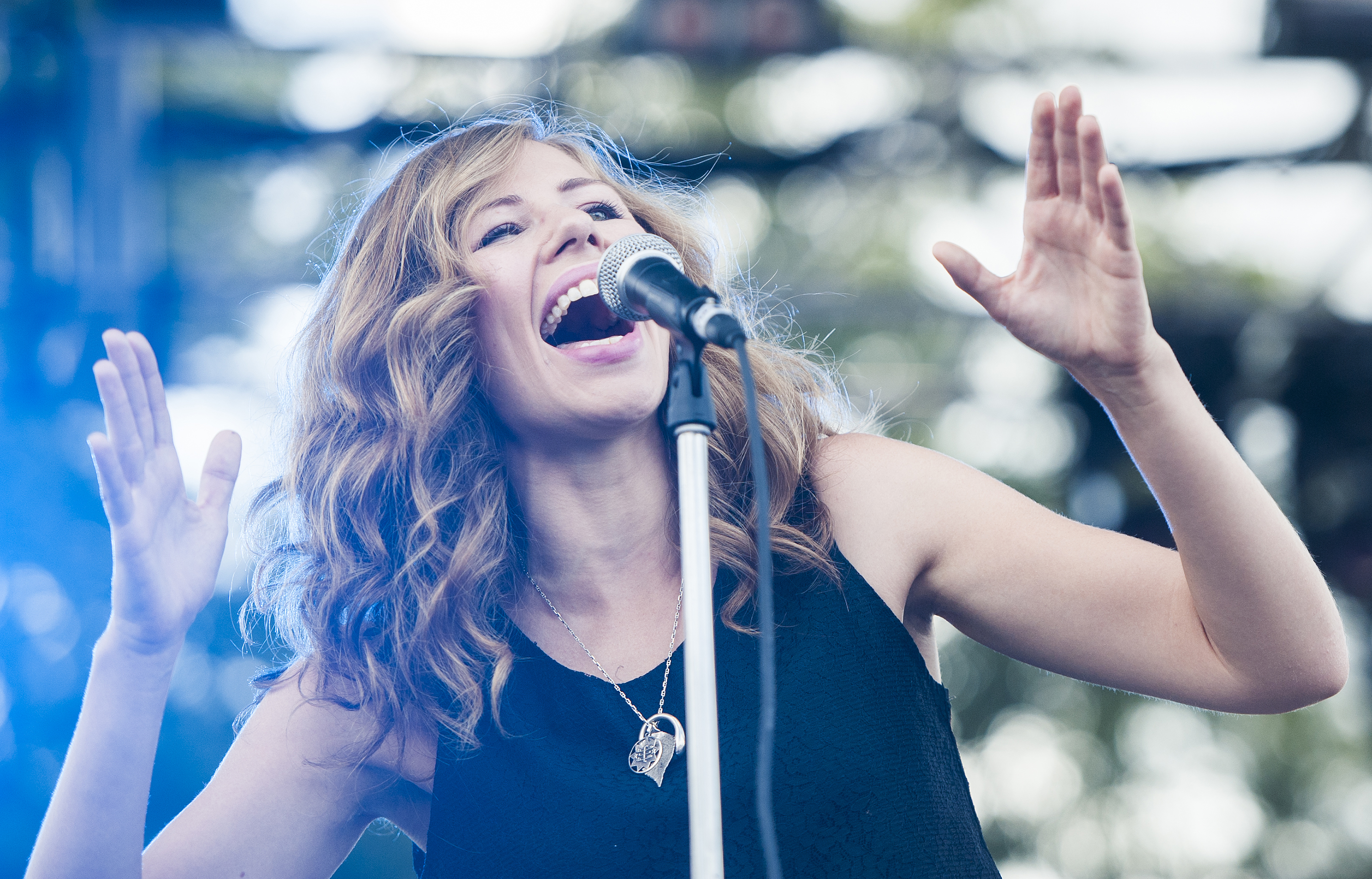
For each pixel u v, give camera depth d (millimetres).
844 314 13828
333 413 4051
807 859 3203
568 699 3553
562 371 3574
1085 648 3389
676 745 3400
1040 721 13984
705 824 2561
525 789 3469
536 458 3760
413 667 3693
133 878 3385
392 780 3834
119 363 3330
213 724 12367
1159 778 13719
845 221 14148
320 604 3891
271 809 3752
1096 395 2936
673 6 12398
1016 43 12914
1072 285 2867
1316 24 11906
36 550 11617
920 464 3664
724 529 3588
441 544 3779
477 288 3738
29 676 11453
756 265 13930
